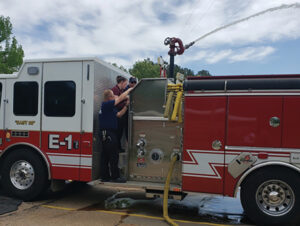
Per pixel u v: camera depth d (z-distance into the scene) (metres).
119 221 4.25
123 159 4.95
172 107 4.62
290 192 3.96
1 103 5.34
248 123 4.08
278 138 3.97
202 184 4.25
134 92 4.79
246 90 4.11
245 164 4.07
